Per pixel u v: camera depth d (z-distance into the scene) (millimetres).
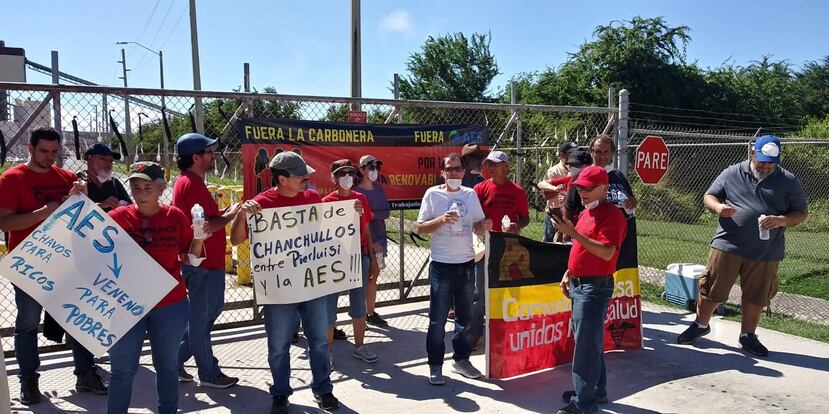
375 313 6488
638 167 7086
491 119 14852
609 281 4082
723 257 5664
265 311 4230
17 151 5320
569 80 30828
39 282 3500
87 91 5133
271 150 5867
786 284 8867
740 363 5414
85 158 4805
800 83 38375
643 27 29578
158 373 3703
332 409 4348
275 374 4203
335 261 4434
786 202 5535
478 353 5684
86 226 3541
